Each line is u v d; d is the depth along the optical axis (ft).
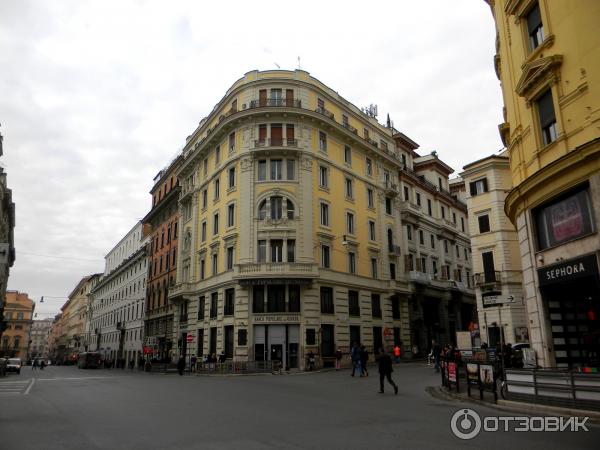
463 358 66.69
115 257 292.81
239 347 110.01
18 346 444.14
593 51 46.03
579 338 52.60
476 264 123.44
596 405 33.14
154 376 103.55
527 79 53.47
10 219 209.05
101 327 288.51
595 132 45.03
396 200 154.30
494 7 68.80
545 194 50.80
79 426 32.55
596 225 44.34
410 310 151.94
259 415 37.55
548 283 50.70
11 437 28.73
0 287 172.35
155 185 205.87
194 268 140.46
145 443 26.89
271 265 110.42
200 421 34.60
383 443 26.55
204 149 140.56
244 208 117.50
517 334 112.47
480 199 124.88
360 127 146.61
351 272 128.67
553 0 51.06
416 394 53.16
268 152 118.21
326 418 35.86
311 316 111.55
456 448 25.11
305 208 117.08
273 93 124.98
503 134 66.39
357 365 84.07
